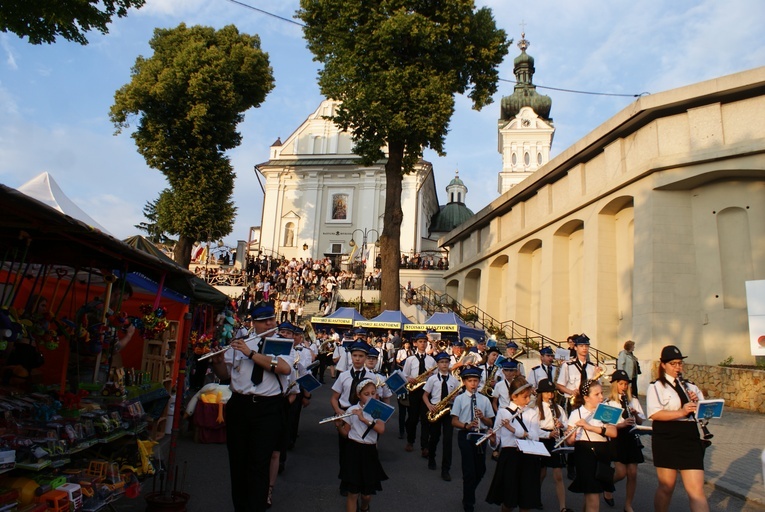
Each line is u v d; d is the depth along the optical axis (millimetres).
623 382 6590
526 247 27797
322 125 55688
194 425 9453
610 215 21406
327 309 33062
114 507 5777
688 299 17625
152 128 30562
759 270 16484
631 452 6586
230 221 32406
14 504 4312
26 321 5633
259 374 5199
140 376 8617
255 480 4973
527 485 5793
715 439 11062
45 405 5195
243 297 32125
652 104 18172
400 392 9719
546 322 24219
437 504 6980
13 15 7438
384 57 22578
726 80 16750
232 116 32656
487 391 8875
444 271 39688
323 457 9203
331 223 53062
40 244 6250
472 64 24391
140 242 10344
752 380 14219
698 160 17219
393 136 22953
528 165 70812
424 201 58844
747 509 7145
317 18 24516
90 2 7824
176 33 33188
